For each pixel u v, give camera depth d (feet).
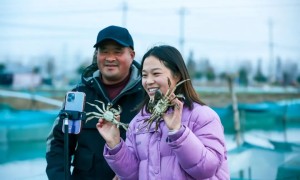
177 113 6.73
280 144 21.68
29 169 20.98
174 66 7.40
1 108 48.11
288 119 36.40
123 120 9.38
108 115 7.68
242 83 91.09
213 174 7.01
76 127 8.00
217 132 7.29
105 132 7.75
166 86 7.29
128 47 9.59
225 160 7.59
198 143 6.80
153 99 7.22
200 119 7.34
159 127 7.43
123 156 7.71
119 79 9.68
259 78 98.84
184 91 7.58
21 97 54.19
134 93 9.52
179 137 6.66
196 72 102.83
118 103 9.52
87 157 9.25
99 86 9.48
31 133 32.07
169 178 7.17
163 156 7.32
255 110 38.09
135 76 9.62
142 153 7.55
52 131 9.46
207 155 6.84
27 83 88.17
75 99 8.05
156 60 7.34
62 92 58.85
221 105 47.62
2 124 34.96
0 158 23.61
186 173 7.19
